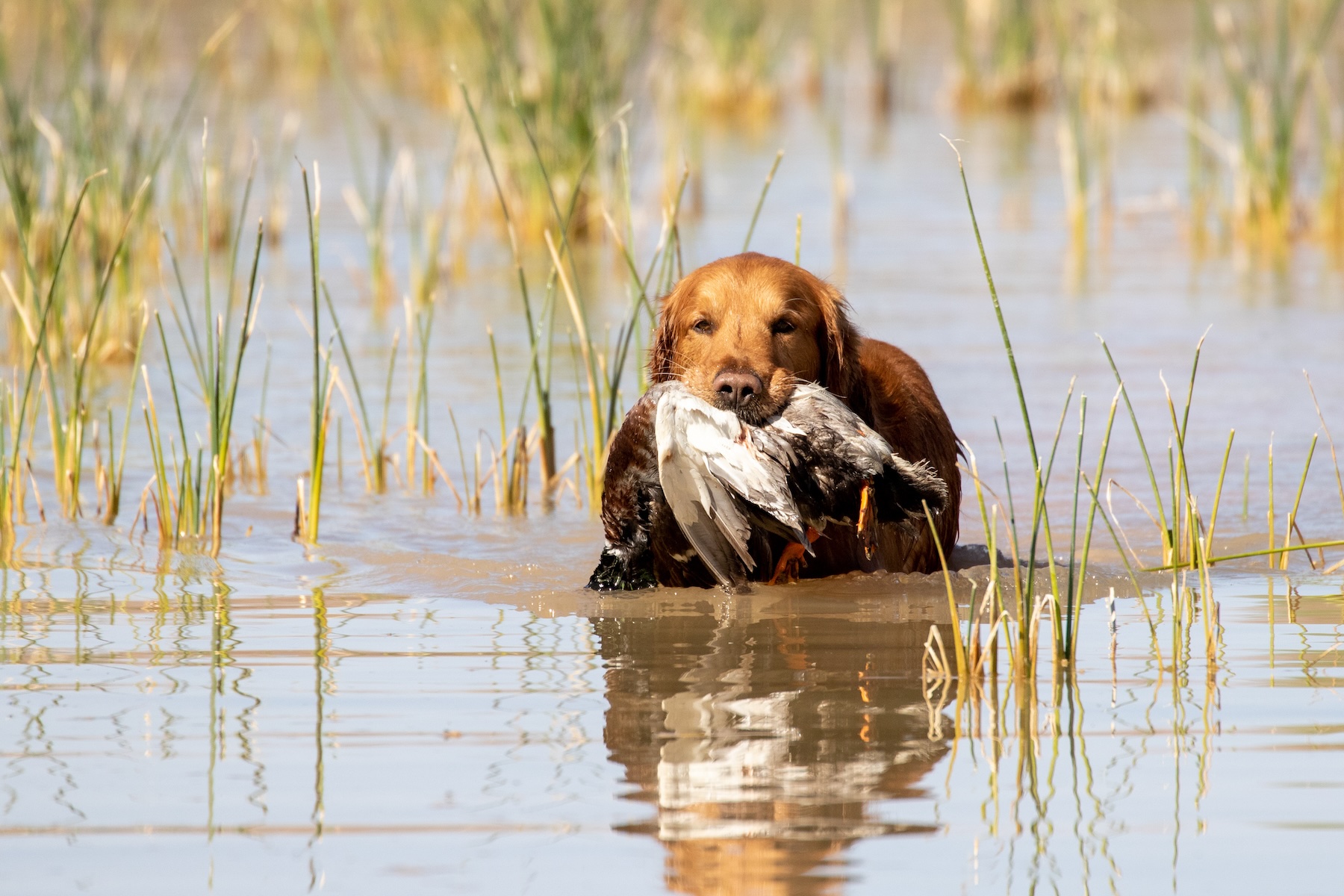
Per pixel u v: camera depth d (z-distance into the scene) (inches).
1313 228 1974.7
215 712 560.4
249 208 1942.7
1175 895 418.6
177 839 453.1
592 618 704.4
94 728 541.6
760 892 421.4
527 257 1808.6
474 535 893.8
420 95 2920.8
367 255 1772.9
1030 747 525.3
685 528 705.0
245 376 1270.9
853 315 960.3
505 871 433.1
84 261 1567.4
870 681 601.3
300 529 890.1
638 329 959.0
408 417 1071.0
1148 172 2274.9
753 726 548.4
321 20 1695.4
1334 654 634.2
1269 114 2134.6
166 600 731.4
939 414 874.8
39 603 721.0
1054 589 621.3
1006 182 2246.6
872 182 2224.4
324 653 642.2
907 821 464.8
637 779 496.7
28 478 990.4
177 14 3782.0
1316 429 1090.7
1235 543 847.1
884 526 756.0
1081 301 1556.3
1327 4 3516.2
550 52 1932.8
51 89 2369.6
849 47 3695.9
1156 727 543.2
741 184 2165.4
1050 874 431.2
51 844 449.4
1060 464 1027.9
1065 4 3179.1
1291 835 454.6
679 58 2743.6
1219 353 1328.7
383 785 490.3
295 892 421.4
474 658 634.8
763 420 719.7
